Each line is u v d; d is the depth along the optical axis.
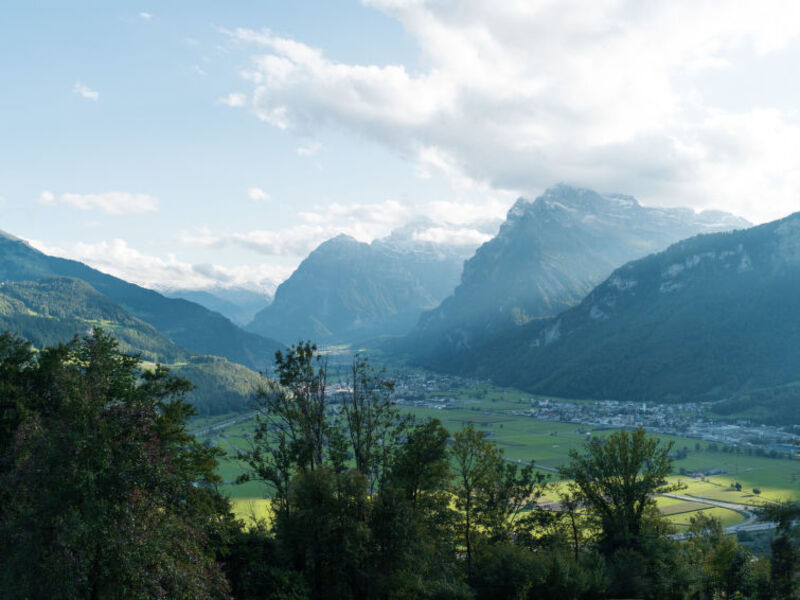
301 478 34.97
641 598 41.53
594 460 54.56
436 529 40.81
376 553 33.75
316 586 34.69
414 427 42.31
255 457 39.44
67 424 23.91
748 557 51.69
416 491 41.31
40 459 22.70
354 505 34.09
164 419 32.34
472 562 43.88
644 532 49.06
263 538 37.69
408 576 33.94
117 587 22.58
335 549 33.41
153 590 22.08
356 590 34.00
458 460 46.75
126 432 25.48
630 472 51.91
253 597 33.03
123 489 22.81
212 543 31.69
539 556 40.56
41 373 36.56
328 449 41.06
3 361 37.75
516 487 49.75
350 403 42.78
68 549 20.92
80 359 30.12
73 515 21.00
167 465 25.23
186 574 23.31
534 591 39.09
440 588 35.31
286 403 40.78
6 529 22.02
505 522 50.62
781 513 39.59
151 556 22.38
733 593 50.09
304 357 41.53
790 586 41.00
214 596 26.03
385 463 41.56
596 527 53.78
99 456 22.70
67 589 20.45
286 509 37.38
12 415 33.56
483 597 39.03
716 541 62.25
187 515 26.98
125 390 29.73
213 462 36.47
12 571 21.22
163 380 36.12
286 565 35.38
